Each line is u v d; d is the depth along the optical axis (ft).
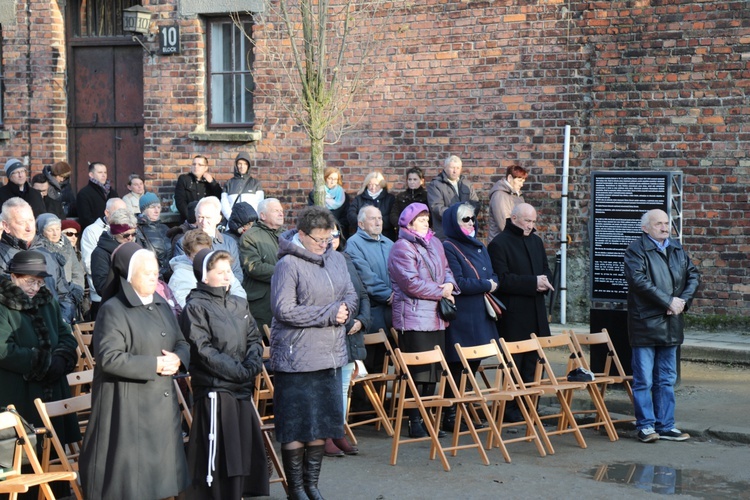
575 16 47.93
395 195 51.96
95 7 59.62
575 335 35.70
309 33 42.68
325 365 25.84
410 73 51.37
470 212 34.76
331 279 26.35
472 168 50.34
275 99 53.83
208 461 24.53
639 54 46.83
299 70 43.09
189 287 29.63
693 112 45.96
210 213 33.40
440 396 31.78
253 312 34.94
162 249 40.60
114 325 22.90
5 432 23.73
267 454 28.22
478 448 30.73
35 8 59.41
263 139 54.80
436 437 30.30
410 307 33.04
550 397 38.52
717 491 27.35
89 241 41.27
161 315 23.71
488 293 34.78
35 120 59.72
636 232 37.68
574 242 48.42
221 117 56.70
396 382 35.60
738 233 45.29
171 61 56.59
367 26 51.90
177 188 53.88
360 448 32.65
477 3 49.83
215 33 56.39
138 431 23.00
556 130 48.55
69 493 27.22
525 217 35.81
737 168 45.21
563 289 48.14
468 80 50.21
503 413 33.01
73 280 37.58
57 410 25.27
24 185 47.01
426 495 27.35
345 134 52.90
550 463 30.55
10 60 60.03
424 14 50.93
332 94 43.39
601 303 47.50
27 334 25.50
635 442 32.94
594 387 33.50
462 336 34.32
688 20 45.85
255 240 35.06
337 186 50.93
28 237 32.60
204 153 56.08
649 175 37.42
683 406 36.01
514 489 27.78
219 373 24.48
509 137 49.49
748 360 41.37
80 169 60.18
